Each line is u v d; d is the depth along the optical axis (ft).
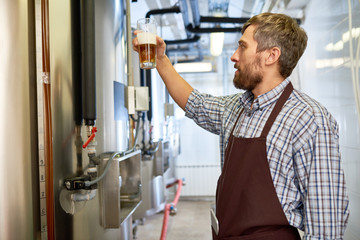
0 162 2.99
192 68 14.35
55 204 3.51
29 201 3.34
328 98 7.57
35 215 3.45
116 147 4.76
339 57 6.69
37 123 3.50
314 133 3.08
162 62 4.69
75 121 3.85
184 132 17.62
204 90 17.76
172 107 12.13
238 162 3.43
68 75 3.76
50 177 3.37
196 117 4.59
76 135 3.87
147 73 9.77
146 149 9.52
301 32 3.62
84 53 3.78
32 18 3.43
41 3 3.30
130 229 5.49
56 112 3.55
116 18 4.85
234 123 3.92
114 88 4.70
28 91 3.34
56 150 3.54
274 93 3.49
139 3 10.68
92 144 3.93
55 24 3.60
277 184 3.25
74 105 3.84
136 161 5.31
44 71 3.34
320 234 2.96
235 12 11.89
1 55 2.99
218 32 10.84
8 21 3.07
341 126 6.82
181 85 4.70
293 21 3.63
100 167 4.26
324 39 7.74
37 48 3.53
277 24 3.48
